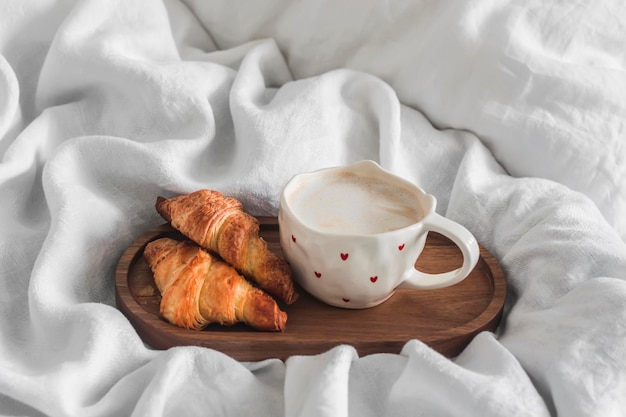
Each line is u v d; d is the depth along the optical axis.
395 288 0.55
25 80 0.71
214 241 0.55
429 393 0.50
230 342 0.52
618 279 0.54
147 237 0.60
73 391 0.50
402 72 0.71
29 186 0.64
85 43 0.68
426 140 0.69
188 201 0.57
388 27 0.71
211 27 0.76
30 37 0.70
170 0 0.75
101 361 0.52
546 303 0.55
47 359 0.54
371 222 0.54
